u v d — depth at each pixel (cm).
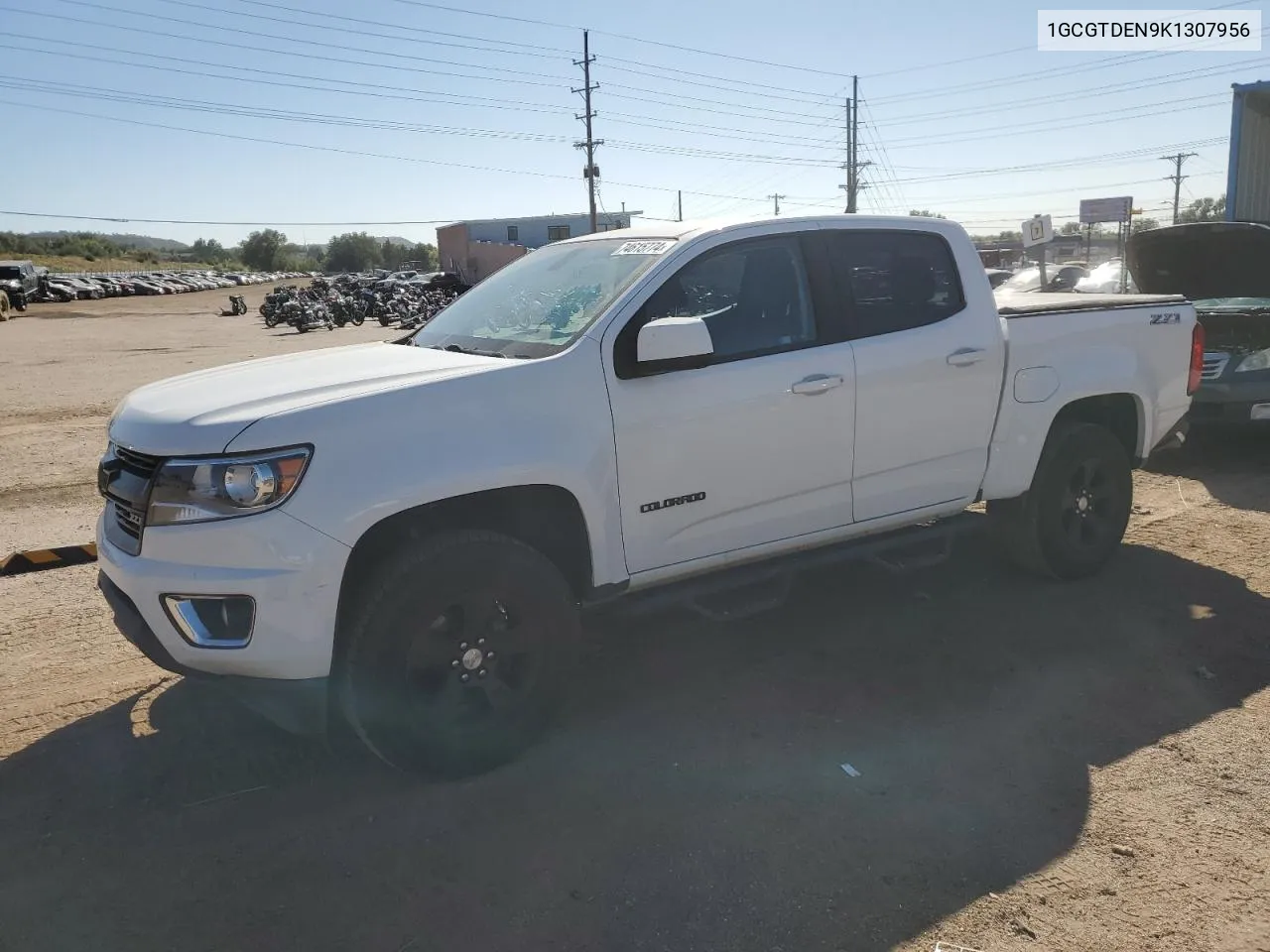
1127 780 334
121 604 332
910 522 455
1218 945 257
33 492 777
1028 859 293
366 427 313
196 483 303
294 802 330
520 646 345
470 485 324
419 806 326
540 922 270
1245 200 1209
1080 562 508
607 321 362
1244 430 753
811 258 414
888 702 393
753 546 403
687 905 275
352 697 316
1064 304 505
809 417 402
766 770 344
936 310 446
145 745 368
